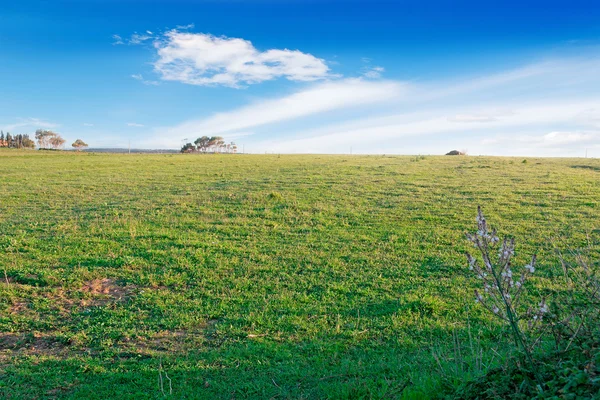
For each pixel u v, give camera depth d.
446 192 24.44
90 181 31.59
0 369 7.95
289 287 11.81
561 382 4.64
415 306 10.16
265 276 12.63
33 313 10.40
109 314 10.34
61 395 7.14
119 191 27.25
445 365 6.93
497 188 25.20
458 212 19.77
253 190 26.20
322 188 26.55
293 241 16.03
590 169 34.88
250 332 9.32
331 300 10.88
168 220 19.17
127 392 7.14
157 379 7.55
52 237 16.41
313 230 17.52
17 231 17.34
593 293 5.62
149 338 9.22
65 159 52.62
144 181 31.58
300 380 7.38
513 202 21.33
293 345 8.70
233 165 43.06
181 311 10.43
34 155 59.72
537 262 12.77
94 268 13.12
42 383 7.48
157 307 10.66
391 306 10.40
